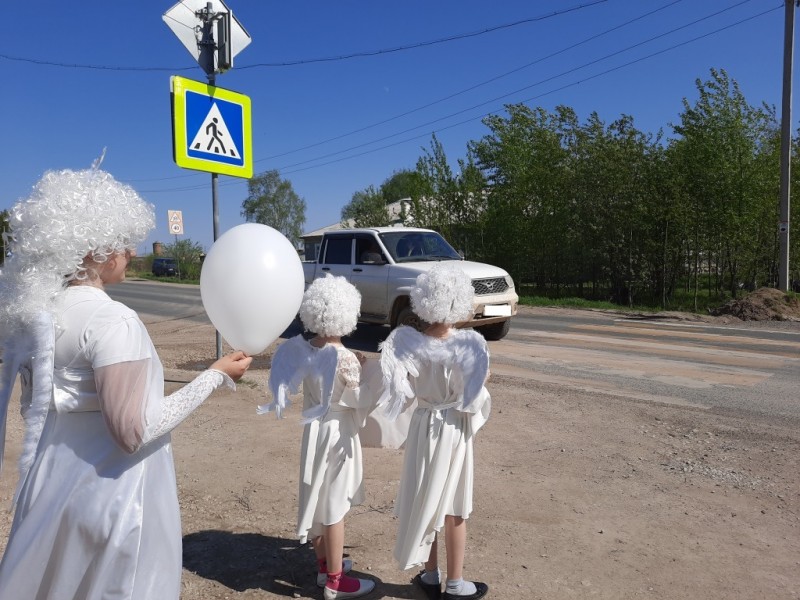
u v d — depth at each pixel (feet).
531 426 18.78
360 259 36.52
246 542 11.82
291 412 20.13
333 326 9.84
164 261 144.25
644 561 11.02
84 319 6.08
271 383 9.98
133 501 6.24
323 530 9.93
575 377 26.50
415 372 9.35
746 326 45.73
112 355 5.96
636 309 62.18
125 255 6.73
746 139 64.39
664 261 67.56
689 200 64.80
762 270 68.28
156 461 6.56
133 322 6.21
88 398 6.15
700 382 25.61
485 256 84.53
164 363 28.66
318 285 10.06
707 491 14.10
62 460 6.14
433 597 9.91
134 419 5.95
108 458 6.20
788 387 24.71
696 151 64.85
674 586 10.22
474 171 86.58
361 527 12.37
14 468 15.07
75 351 6.04
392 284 33.99
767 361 30.60
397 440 10.74
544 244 78.95
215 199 22.68
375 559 11.14
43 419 5.99
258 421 19.08
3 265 6.28
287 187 242.37
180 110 20.66
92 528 6.05
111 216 6.29
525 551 11.35
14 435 17.28
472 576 10.50
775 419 20.02
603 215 71.51
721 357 31.71
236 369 6.95
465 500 9.66
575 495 13.82
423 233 37.70
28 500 6.12
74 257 6.15
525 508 13.14
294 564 11.07
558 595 9.95
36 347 6.01
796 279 70.08
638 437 17.89
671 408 21.08
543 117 85.87
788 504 13.43
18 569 5.99
